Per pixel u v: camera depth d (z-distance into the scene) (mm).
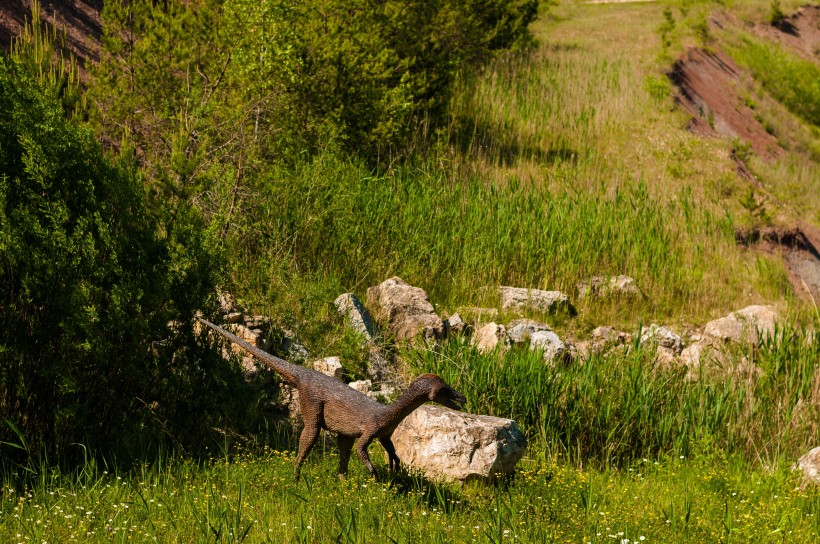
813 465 9438
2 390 7121
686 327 14234
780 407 11062
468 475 7773
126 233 7824
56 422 7211
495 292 13750
